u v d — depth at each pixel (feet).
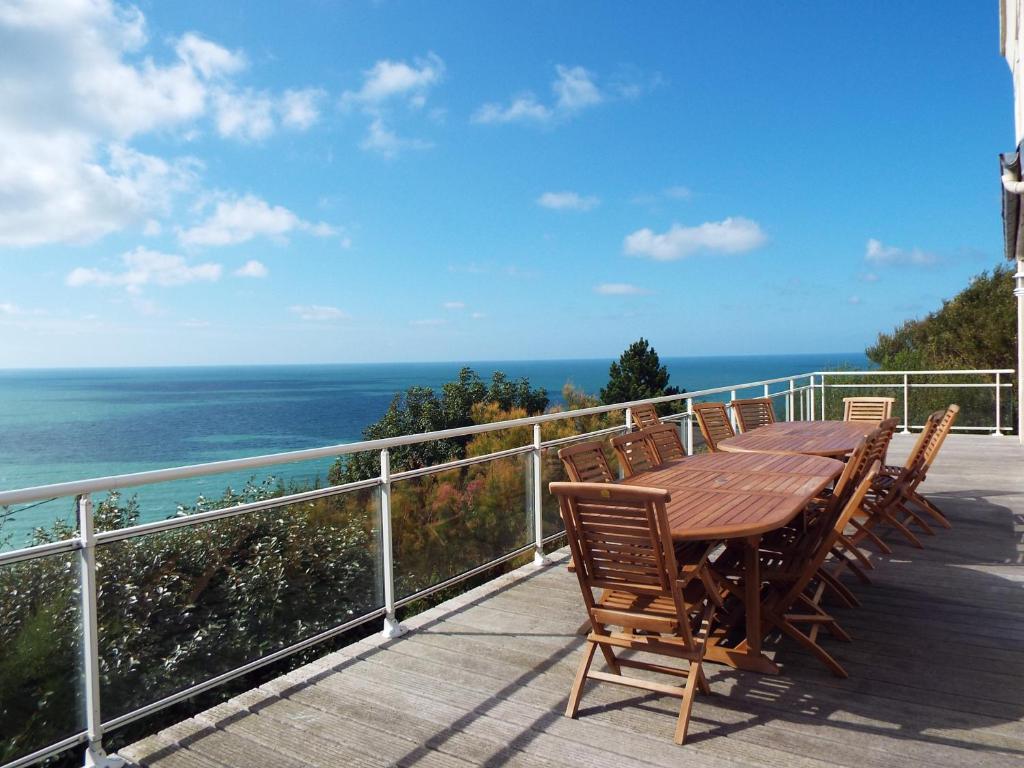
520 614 12.32
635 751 7.71
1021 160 15.89
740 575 10.36
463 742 7.99
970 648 10.27
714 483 11.37
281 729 8.38
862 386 36.52
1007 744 7.66
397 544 11.85
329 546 10.64
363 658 10.50
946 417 16.94
